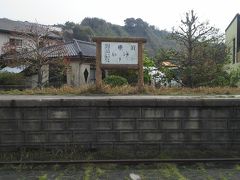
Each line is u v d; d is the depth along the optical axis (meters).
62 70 21.83
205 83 18.02
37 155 7.91
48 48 21.67
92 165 7.37
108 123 8.19
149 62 19.83
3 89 17.42
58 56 21.34
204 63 17.94
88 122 8.16
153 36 57.50
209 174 6.81
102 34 56.28
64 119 8.14
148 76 19.11
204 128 8.30
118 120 8.19
